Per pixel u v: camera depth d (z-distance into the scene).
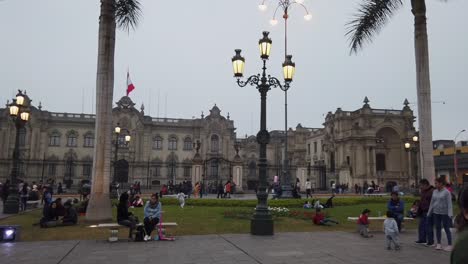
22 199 23.41
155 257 9.63
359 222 13.55
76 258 9.52
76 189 53.19
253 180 55.56
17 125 21.78
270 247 11.06
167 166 70.06
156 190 53.03
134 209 22.98
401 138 66.75
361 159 65.12
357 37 18.95
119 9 18.50
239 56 14.12
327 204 25.34
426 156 16.84
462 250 2.72
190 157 71.44
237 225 15.84
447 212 10.73
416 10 17.48
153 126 71.00
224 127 73.44
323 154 75.62
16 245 11.41
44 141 65.94
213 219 17.91
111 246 11.23
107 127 16.88
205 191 48.16
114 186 31.19
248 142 84.44
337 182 61.12
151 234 13.10
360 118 66.19
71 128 68.06
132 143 68.38
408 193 53.25
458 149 68.19
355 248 10.97
